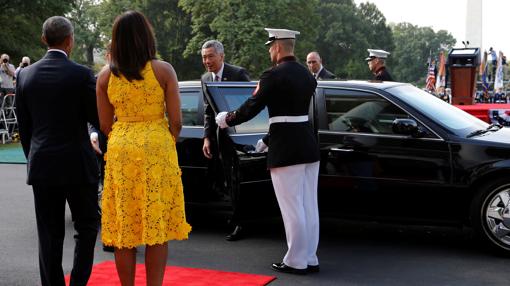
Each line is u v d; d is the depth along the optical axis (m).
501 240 5.32
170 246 5.91
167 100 3.71
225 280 4.78
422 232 6.38
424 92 6.34
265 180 5.56
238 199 5.43
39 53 36.03
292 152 4.75
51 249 4.07
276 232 6.47
